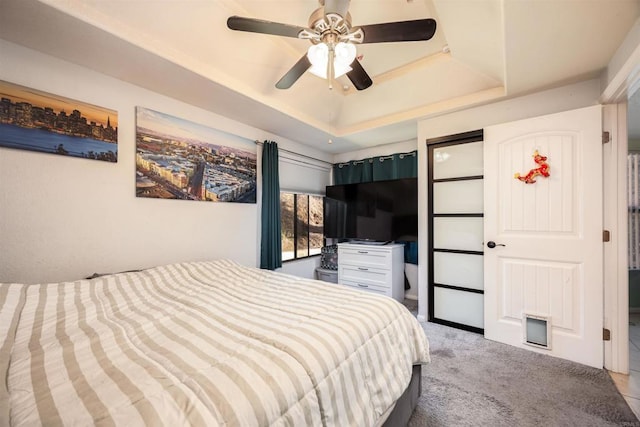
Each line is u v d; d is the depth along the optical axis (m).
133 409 0.58
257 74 2.10
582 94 1.93
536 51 1.58
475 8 1.43
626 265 1.75
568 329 1.90
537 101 2.10
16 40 1.41
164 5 1.46
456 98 2.41
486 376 1.71
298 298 1.42
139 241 1.93
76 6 1.27
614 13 1.26
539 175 2.01
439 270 2.63
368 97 2.71
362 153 3.87
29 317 1.07
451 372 1.75
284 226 3.42
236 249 2.64
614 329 1.77
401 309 1.42
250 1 1.61
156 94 2.04
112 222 1.79
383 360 1.09
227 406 0.61
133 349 0.87
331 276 3.69
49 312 1.14
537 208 2.02
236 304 1.32
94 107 1.72
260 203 2.91
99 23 1.34
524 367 1.81
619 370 1.74
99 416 0.56
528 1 1.21
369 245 3.27
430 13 1.70
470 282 2.44
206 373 0.73
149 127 1.99
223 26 1.69
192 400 0.61
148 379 0.69
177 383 0.68
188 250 2.24
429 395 1.52
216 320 1.12
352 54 1.48
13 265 1.42
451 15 1.54
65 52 1.53
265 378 0.72
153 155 2.01
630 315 2.83
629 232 2.96
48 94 1.53
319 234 3.95
